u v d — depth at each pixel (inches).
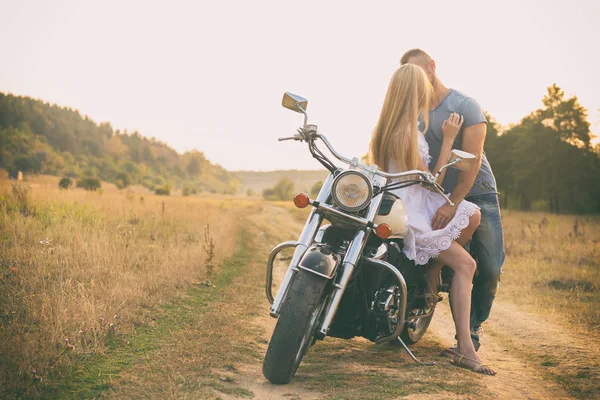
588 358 179.0
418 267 170.2
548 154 2554.1
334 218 144.4
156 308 213.9
